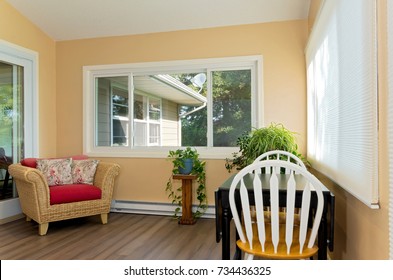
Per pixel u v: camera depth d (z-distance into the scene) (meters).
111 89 4.16
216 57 3.71
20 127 3.81
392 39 1.09
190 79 3.93
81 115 4.18
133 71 4.05
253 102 3.66
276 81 3.53
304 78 3.45
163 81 4.04
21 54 3.72
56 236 3.01
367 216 1.39
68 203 3.19
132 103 4.08
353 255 1.62
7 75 3.62
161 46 3.89
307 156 3.35
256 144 2.88
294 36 3.49
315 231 1.56
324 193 1.59
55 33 4.09
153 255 2.50
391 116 1.11
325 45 2.28
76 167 3.60
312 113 2.98
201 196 3.66
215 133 3.81
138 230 3.21
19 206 3.71
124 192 4.03
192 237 2.98
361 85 1.39
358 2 1.42
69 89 4.21
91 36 4.09
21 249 2.64
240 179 1.58
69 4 3.48
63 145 4.23
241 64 3.67
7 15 3.53
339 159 1.83
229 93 3.76
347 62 1.63
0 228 3.29
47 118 4.14
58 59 4.23
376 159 1.25
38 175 3.01
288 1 3.22
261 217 1.57
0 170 3.54
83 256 2.47
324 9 2.19
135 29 3.88
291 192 1.52
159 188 3.92
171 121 4.01
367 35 1.30
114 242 2.83
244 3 3.29
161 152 3.91
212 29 3.72
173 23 3.71
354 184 1.49
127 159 4.03
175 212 3.70
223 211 1.76
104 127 4.20
